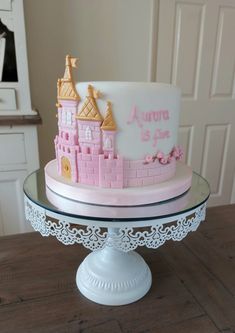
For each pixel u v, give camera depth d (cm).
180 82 190
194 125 203
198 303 61
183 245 82
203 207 67
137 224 58
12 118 131
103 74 175
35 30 156
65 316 57
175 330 54
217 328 55
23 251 77
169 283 67
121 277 64
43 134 175
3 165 138
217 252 79
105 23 165
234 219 96
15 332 53
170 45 180
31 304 59
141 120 61
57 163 74
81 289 63
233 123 212
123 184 64
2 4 121
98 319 56
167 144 67
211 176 221
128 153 62
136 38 173
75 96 60
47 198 67
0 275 68
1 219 149
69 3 156
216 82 198
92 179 64
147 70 182
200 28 182
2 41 126
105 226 58
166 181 69
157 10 171
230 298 63
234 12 185
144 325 55
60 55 164
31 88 165
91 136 61
